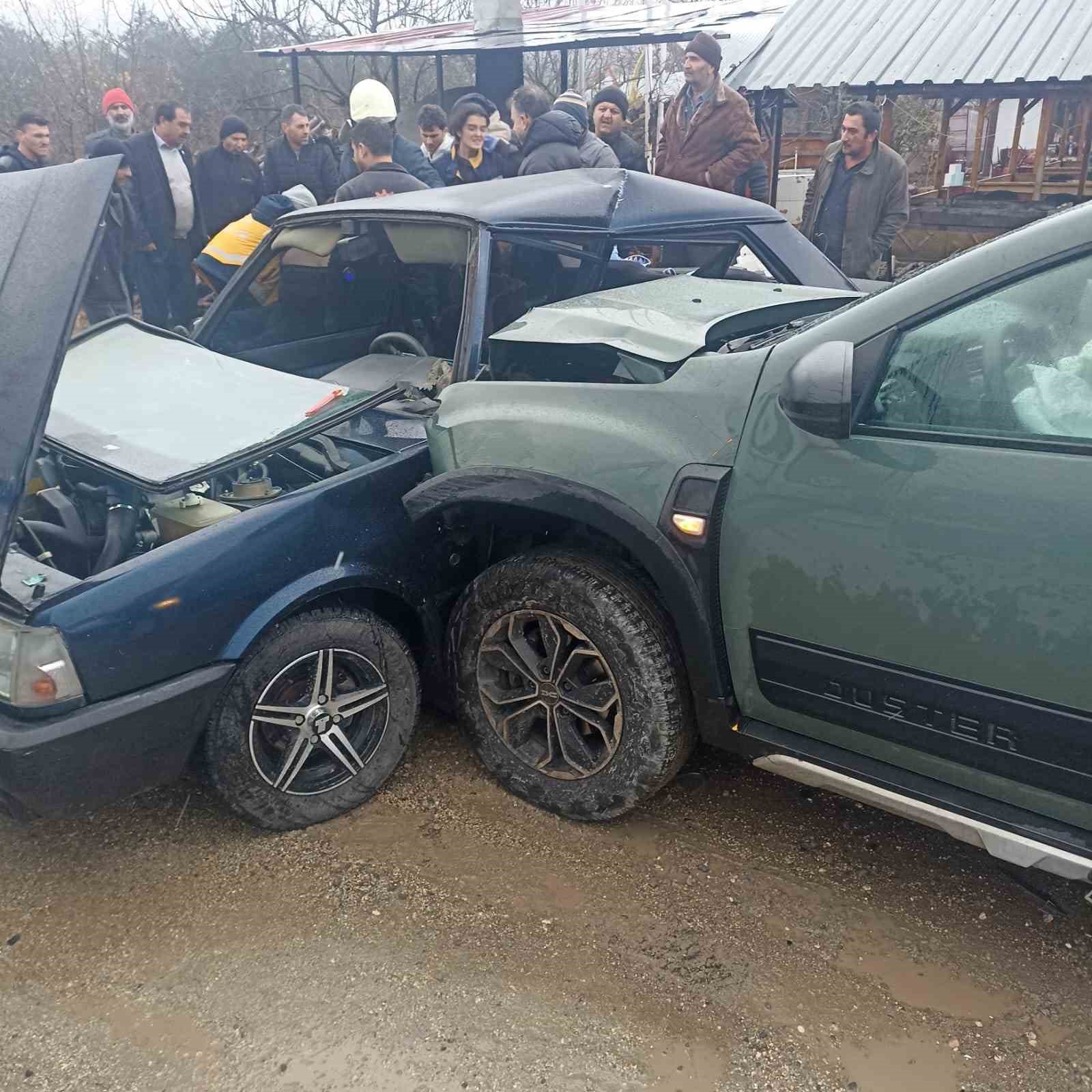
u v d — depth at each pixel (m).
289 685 2.67
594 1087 1.99
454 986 2.24
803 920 2.42
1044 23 7.68
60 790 2.30
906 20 8.24
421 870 2.61
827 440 2.14
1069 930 2.37
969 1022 2.12
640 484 2.42
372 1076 2.03
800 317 3.10
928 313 2.08
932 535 2.01
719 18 9.04
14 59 13.05
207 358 3.24
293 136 7.37
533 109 6.05
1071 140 9.66
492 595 2.75
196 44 14.61
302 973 2.29
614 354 2.80
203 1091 2.00
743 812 2.83
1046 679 1.93
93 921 2.46
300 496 2.67
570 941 2.37
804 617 2.24
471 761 3.07
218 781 2.60
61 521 2.73
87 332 3.40
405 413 3.09
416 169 6.36
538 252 3.37
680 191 3.82
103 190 2.51
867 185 6.08
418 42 9.98
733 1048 2.07
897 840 2.70
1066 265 1.95
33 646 2.22
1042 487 1.89
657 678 2.52
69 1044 2.12
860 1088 1.98
